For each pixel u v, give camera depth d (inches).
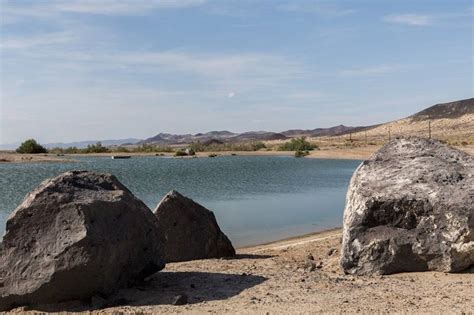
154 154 4215.1
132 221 349.7
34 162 2829.7
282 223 817.5
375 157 435.5
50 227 323.0
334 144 5142.7
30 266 317.4
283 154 3978.8
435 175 401.7
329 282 363.9
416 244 381.4
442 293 326.3
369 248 389.1
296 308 300.2
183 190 1342.3
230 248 549.6
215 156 3796.8
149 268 367.2
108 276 329.4
